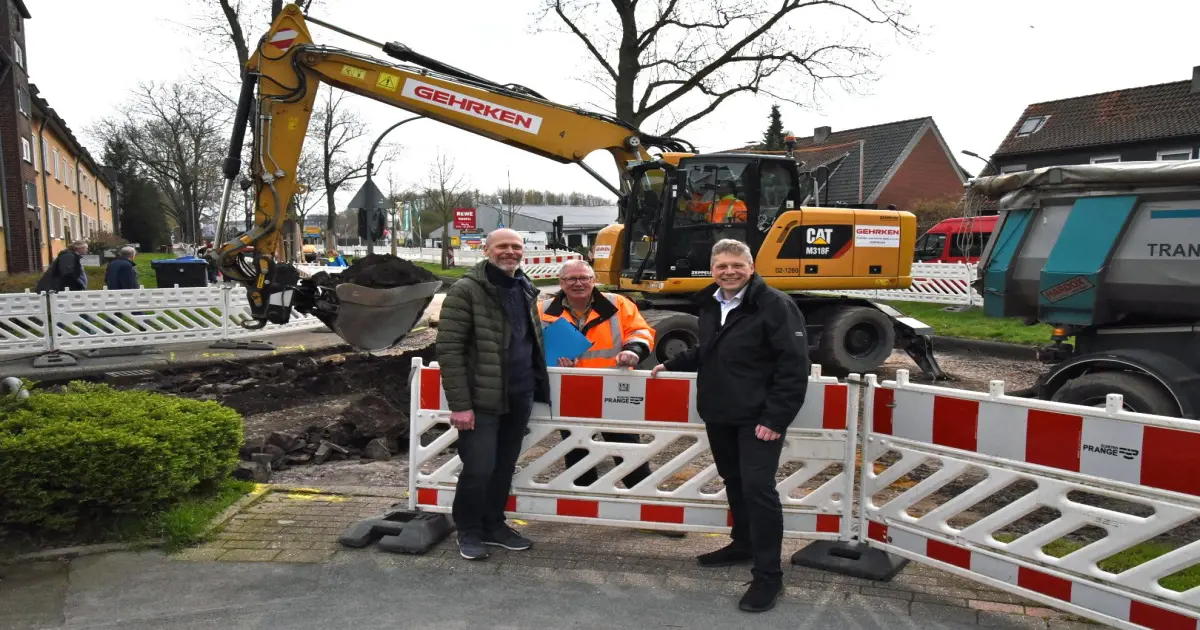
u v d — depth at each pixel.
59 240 33.88
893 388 3.89
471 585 3.83
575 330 4.49
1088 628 3.39
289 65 8.33
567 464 4.83
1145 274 5.60
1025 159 33.09
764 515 3.57
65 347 10.60
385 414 6.66
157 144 48.12
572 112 9.47
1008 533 4.65
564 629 3.42
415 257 47.75
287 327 12.56
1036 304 6.50
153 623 3.44
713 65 17.80
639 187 9.86
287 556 4.12
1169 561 3.07
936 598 3.69
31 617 3.47
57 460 4.04
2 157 24.02
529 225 61.66
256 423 7.42
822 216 9.77
